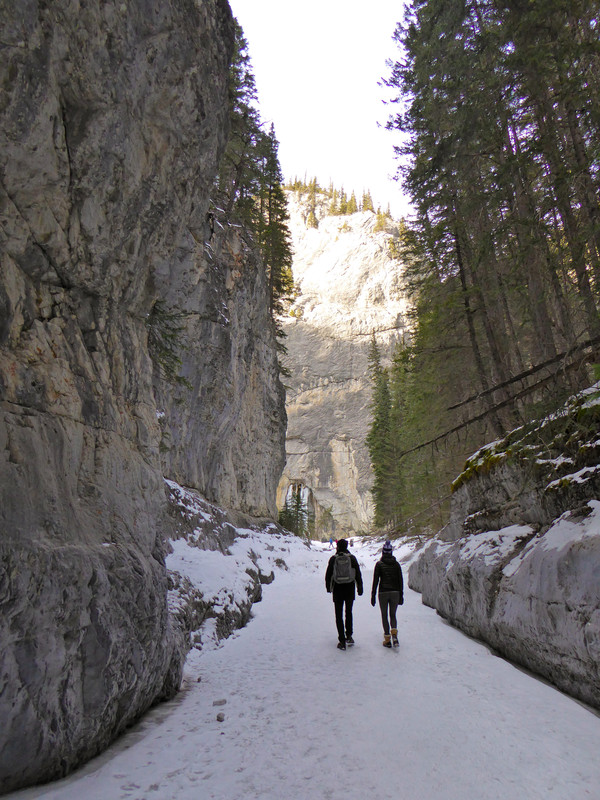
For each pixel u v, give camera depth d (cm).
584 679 454
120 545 426
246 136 2659
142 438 538
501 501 864
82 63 391
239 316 2334
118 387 499
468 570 793
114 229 475
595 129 780
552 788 291
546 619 516
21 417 324
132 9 458
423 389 1972
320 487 8906
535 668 562
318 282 11825
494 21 1109
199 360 1750
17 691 283
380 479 4150
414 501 2512
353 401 9438
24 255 366
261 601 1232
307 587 1570
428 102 1434
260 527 2667
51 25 348
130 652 400
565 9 791
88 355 448
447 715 418
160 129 544
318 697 480
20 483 305
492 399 1459
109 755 358
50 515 331
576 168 786
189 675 598
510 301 1480
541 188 974
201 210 764
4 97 312
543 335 1069
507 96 991
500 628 634
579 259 802
